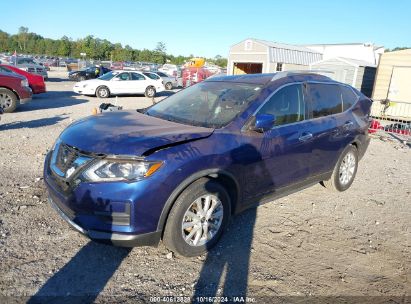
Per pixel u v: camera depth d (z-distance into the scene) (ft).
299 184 14.71
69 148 10.64
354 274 10.98
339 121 16.29
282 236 12.94
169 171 9.84
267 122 11.69
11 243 11.21
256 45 83.46
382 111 52.85
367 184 19.81
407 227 14.49
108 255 11.03
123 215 9.64
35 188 15.74
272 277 10.50
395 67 51.88
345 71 68.69
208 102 13.57
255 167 12.16
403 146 31.65
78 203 9.89
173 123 12.31
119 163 9.67
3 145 22.80
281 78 14.17
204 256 11.33
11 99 36.09
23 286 9.36
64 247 11.28
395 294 10.18
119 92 60.34
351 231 13.79
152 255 11.21
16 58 85.35
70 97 56.13
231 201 12.03
